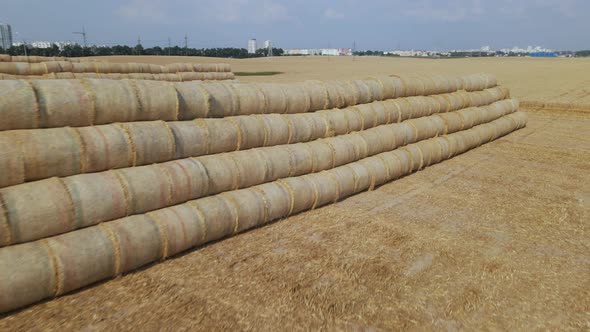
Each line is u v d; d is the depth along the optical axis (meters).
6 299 3.94
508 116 14.99
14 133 4.56
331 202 7.53
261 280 4.82
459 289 4.75
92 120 5.23
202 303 4.35
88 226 4.73
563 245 5.91
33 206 4.31
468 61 86.00
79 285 4.43
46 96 4.83
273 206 6.43
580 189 8.43
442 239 6.03
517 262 5.40
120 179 5.03
